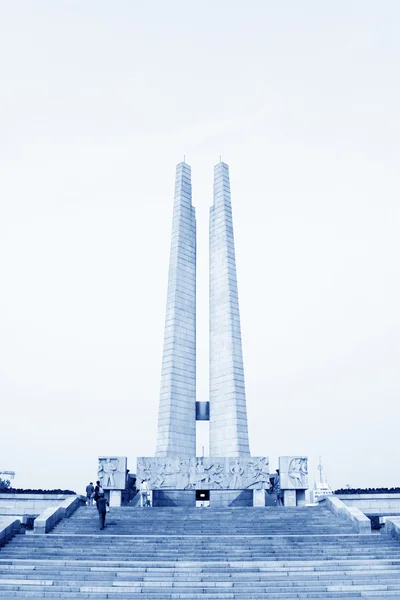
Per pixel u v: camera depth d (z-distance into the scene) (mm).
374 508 34469
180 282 43875
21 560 20422
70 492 36219
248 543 22578
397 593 17781
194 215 47312
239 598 17203
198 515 28469
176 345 42000
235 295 43188
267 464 36156
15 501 34562
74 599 17250
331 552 21531
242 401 40562
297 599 17109
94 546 22172
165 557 20922
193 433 41281
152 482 35250
